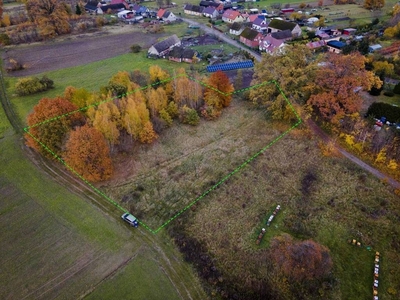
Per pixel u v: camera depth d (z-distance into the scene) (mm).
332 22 127812
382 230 44938
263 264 41719
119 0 157750
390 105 61125
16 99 77125
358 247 43250
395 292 38312
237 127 65375
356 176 52594
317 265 40156
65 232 45406
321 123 63750
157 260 42344
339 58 59594
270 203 49469
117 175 54562
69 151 51594
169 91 67812
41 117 53656
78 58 101000
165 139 62000
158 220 47500
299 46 65250
